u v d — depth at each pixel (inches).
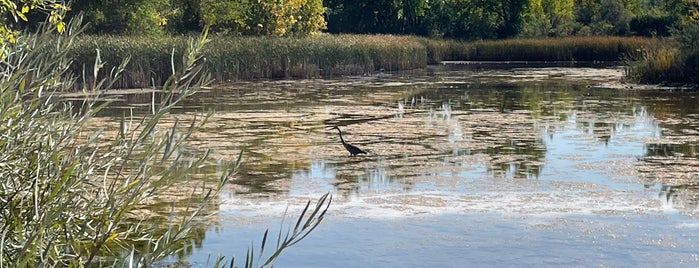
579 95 880.3
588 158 473.1
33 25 989.8
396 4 2454.5
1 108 138.6
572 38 1835.6
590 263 275.9
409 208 352.5
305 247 292.5
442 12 2431.1
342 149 505.7
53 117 148.7
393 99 843.4
